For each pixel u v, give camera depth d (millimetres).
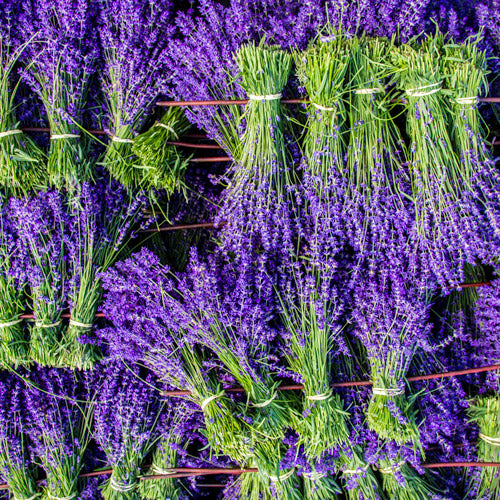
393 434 2150
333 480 2232
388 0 2164
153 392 2252
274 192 2158
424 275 2164
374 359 2162
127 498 2240
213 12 2168
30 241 2174
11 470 2234
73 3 2178
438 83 2135
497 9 2223
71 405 2266
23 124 2199
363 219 2170
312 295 2145
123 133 2189
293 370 2172
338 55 2133
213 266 2176
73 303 2193
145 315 2182
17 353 2207
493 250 2166
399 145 2199
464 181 2160
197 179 2273
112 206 2221
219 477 2326
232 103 2176
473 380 2244
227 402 2158
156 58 2209
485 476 2232
